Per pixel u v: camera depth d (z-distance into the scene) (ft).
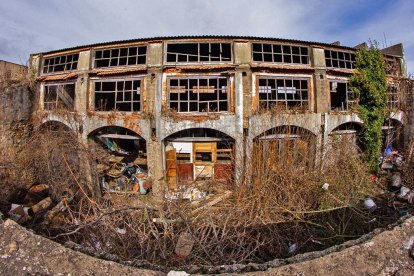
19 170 33.63
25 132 43.57
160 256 19.67
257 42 41.09
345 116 44.80
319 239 23.35
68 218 26.58
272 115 39.58
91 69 42.63
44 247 11.09
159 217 24.20
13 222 12.38
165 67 39.70
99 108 44.50
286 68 41.11
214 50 49.73
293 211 27.37
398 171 43.14
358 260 10.23
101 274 10.07
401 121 52.49
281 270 10.02
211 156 41.83
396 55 54.03
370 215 28.71
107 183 42.11
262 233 23.54
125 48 42.45
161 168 39.99
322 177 33.01
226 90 44.16
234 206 26.94
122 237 21.26
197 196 36.40
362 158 44.93
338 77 45.42
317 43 42.98
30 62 47.29
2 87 41.42
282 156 33.22
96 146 43.50
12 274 10.05
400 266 9.95
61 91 47.73
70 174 33.73
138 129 40.37
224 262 18.79
